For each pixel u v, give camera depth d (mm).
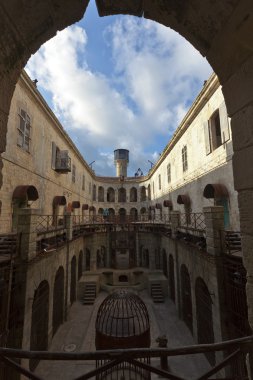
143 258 24844
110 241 25312
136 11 3527
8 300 6805
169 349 2570
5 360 2543
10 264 7113
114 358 2541
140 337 8438
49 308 10820
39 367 9445
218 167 12422
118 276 21250
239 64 2814
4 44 2836
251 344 2688
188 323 12773
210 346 2578
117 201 42500
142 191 43000
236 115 3008
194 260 11047
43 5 2941
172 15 3371
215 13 2791
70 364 9617
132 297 10211
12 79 3258
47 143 16562
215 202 12250
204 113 14219
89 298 17406
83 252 20984
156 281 18219
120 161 47219
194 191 16359
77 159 27203
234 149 3080
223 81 3201
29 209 8445
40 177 15156
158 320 13867
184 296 13750
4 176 10547
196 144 15781
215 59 3211
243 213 2977
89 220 33594
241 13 2375
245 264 2949
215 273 8227
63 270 13828
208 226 8961
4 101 3090
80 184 28938
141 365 2568
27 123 13078
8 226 10867
